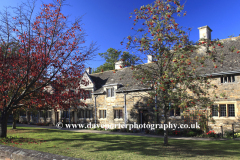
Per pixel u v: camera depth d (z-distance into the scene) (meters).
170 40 10.23
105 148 10.62
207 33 18.98
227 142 12.31
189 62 9.14
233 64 15.16
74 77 13.06
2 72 11.21
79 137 15.66
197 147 10.72
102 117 23.97
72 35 12.76
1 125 13.25
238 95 14.59
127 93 21.44
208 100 9.84
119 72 25.33
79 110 26.47
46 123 29.34
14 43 12.21
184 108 9.62
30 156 4.37
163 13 10.70
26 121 33.00
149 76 10.88
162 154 8.90
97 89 24.89
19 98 12.56
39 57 11.60
